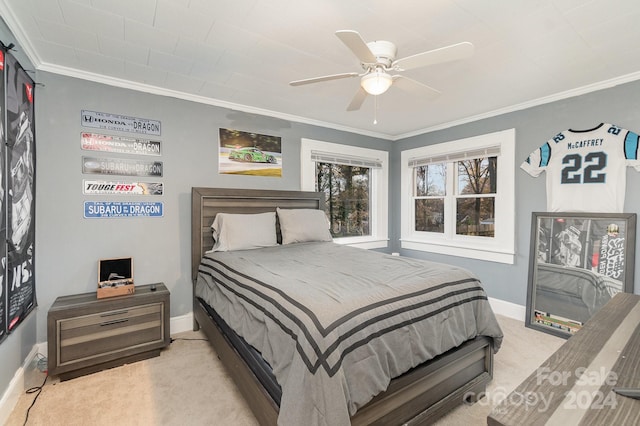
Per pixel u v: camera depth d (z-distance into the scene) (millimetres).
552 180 2908
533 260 3016
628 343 937
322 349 1209
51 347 2021
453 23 1756
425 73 2406
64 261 2402
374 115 3531
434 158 4051
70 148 2414
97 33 1894
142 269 2732
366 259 2396
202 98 2973
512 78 2496
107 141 2562
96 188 2521
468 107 3232
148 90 2717
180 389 1981
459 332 1766
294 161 3641
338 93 2869
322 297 1478
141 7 1644
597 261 2623
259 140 3369
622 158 2500
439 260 3973
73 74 2402
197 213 2906
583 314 2678
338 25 1785
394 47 1676
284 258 2453
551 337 2762
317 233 3307
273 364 1405
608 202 2578
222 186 3137
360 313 1384
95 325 2176
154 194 2777
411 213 4449
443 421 1680
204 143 3029
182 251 2924
